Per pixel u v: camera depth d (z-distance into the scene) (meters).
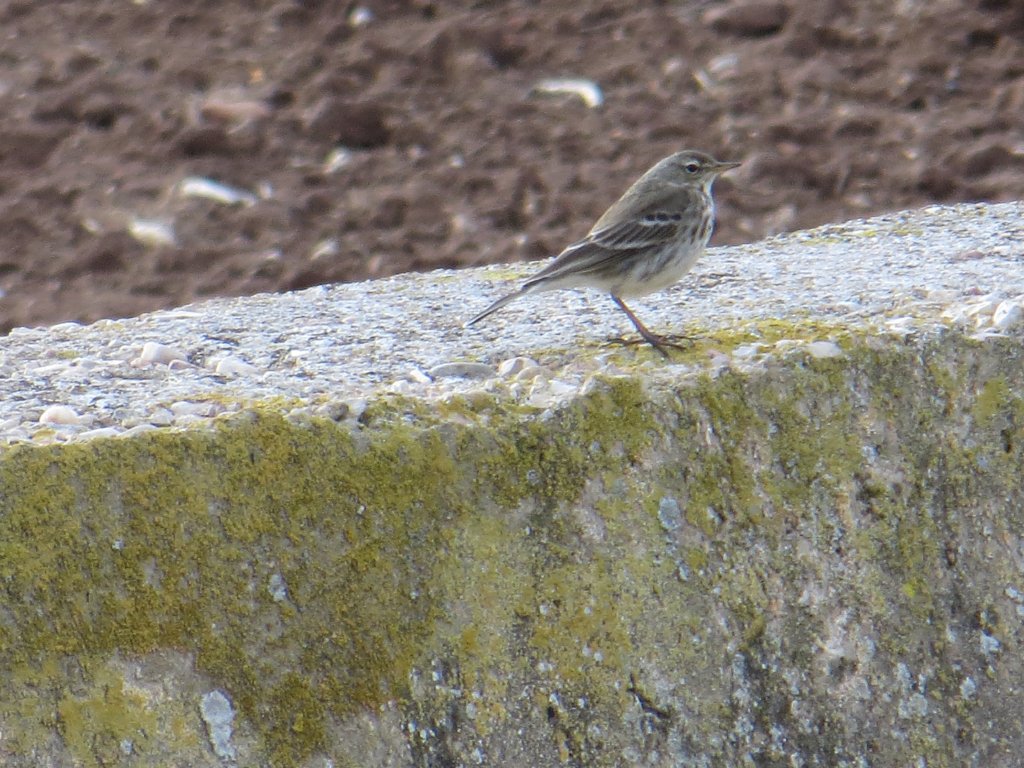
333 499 8.75
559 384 9.50
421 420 8.98
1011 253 13.27
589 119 21.66
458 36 23.61
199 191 20.33
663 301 12.07
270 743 8.62
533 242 18.86
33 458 8.36
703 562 9.33
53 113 22.14
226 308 12.93
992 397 9.89
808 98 21.75
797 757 9.40
